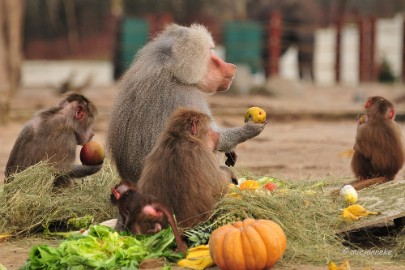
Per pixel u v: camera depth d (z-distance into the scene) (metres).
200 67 10.53
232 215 9.20
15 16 28.88
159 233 9.05
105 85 39.56
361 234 10.45
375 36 42.06
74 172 11.45
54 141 11.45
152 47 10.88
